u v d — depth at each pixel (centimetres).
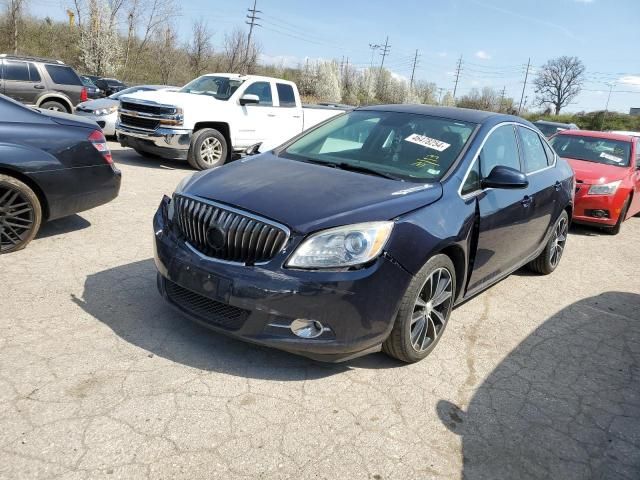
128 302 404
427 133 432
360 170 393
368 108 497
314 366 347
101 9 4203
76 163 507
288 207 319
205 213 330
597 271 642
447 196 369
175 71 4544
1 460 239
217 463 253
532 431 307
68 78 1395
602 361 403
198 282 320
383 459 269
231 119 1054
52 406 279
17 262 463
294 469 255
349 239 307
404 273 323
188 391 304
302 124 1201
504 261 467
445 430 298
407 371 355
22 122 484
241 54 4834
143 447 257
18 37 4206
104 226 589
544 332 445
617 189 816
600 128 5959
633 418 331
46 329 354
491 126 450
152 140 980
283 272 301
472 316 462
